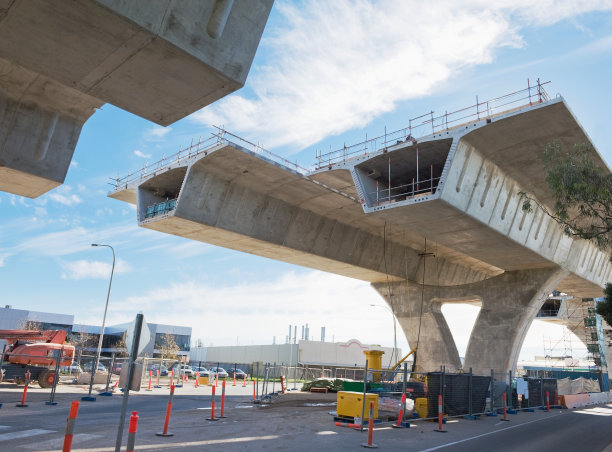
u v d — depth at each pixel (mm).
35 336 30141
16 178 19156
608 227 17078
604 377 50375
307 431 15172
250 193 31672
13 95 17984
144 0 8898
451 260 48156
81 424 14633
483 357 37969
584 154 17391
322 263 39719
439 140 24094
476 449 13156
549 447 14188
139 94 11398
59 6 8531
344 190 31672
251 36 10617
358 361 83500
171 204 30141
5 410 17047
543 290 36969
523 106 22594
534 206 30125
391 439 14383
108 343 94000
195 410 20297
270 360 82312
